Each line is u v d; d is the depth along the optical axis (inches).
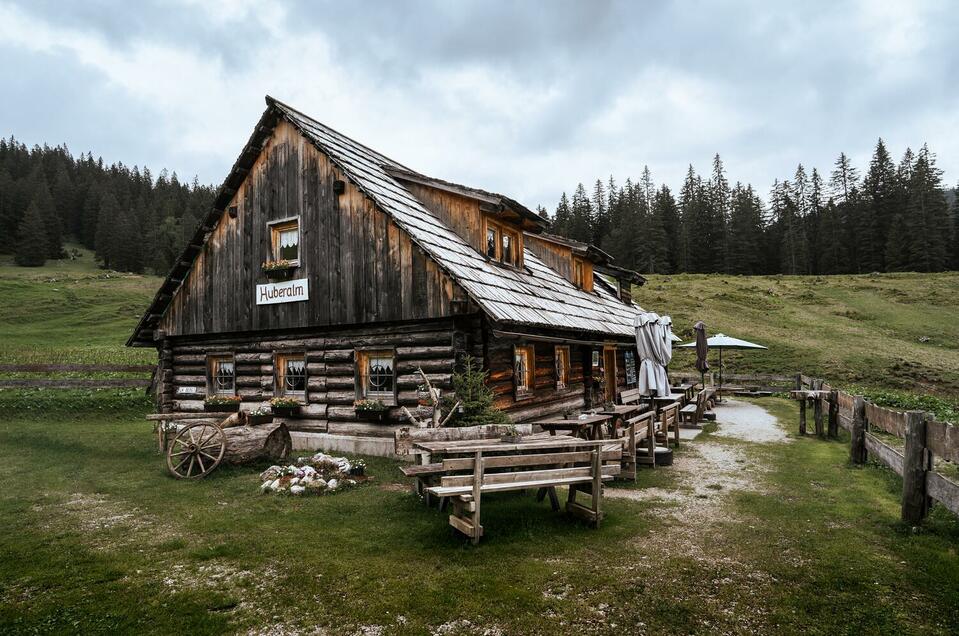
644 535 238.8
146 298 2250.2
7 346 1302.9
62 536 246.4
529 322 398.3
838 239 3339.1
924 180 3403.1
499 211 510.6
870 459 383.2
